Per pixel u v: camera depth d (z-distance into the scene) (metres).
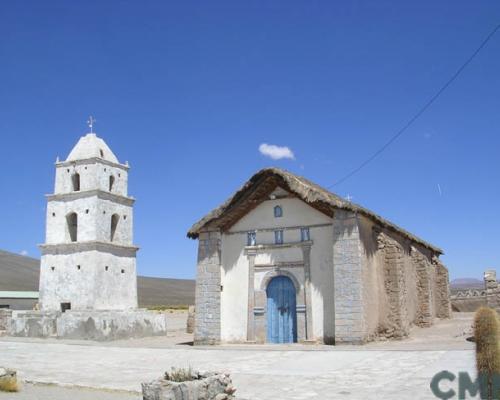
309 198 22.45
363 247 22.64
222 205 24.66
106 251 32.81
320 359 17.28
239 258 25.25
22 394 13.19
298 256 24.03
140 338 29.80
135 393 13.24
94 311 30.05
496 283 22.27
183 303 113.69
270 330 24.11
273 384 13.77
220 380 11.79
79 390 13.85
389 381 13.09
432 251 39.06
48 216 33.81
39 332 29.92
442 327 30.00
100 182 33.53
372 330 22.23
